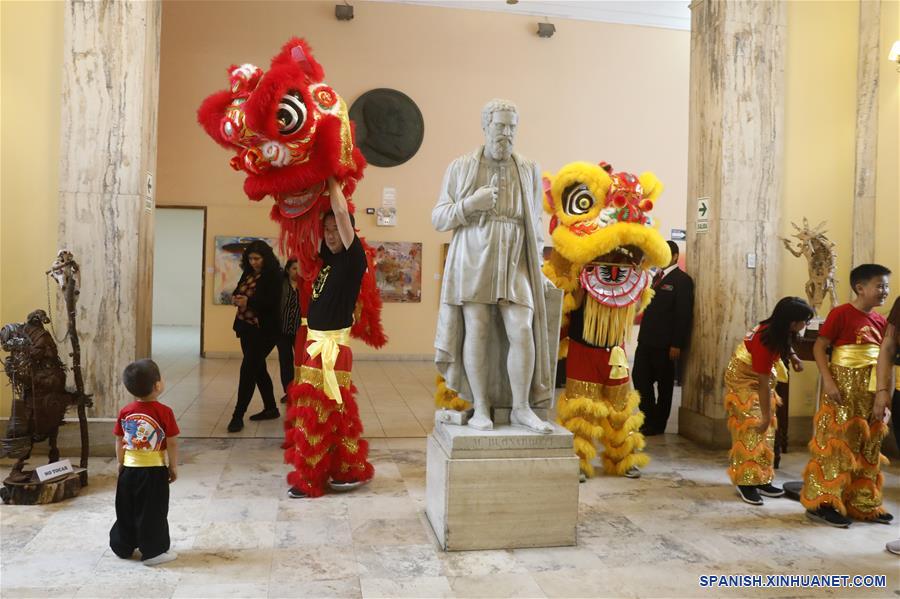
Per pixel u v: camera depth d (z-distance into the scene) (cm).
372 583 294
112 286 476
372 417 654
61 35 479
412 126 1077
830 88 570
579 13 1111
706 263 561
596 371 464
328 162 370
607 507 405
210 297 1059
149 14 489
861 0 571
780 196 560
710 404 552
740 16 548
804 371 577
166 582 291
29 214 479
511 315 351
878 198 557
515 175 357
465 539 331
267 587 288
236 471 458
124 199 477
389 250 1086
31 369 391
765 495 430
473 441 331
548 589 293
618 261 460
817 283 517
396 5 1073
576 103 1122
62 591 280
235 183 1058
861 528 378
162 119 1034
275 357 1053
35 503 380
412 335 1098
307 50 384
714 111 554
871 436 382
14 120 476
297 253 411
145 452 308
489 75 1099
